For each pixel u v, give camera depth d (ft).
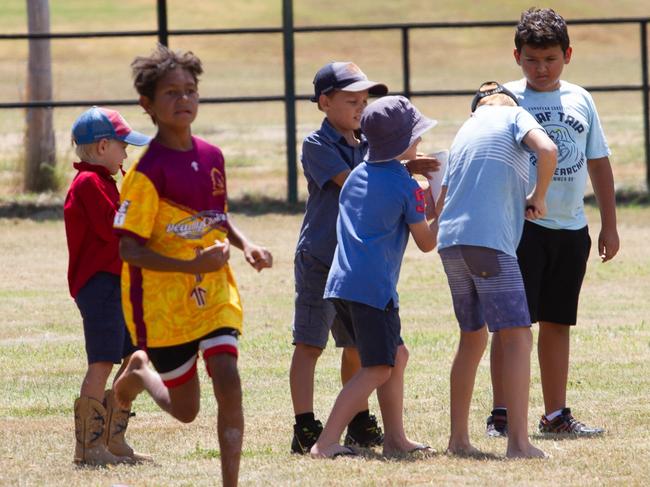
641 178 251.19
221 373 65.16
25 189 236.63
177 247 65.87
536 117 89.10
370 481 73.00
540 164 78.79
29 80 233.55
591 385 102.99
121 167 81.56
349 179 80.94
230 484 65.51
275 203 225.97
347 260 79.20
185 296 65.98
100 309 79.77
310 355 84.79
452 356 116.57
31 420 94.32
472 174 80.33
